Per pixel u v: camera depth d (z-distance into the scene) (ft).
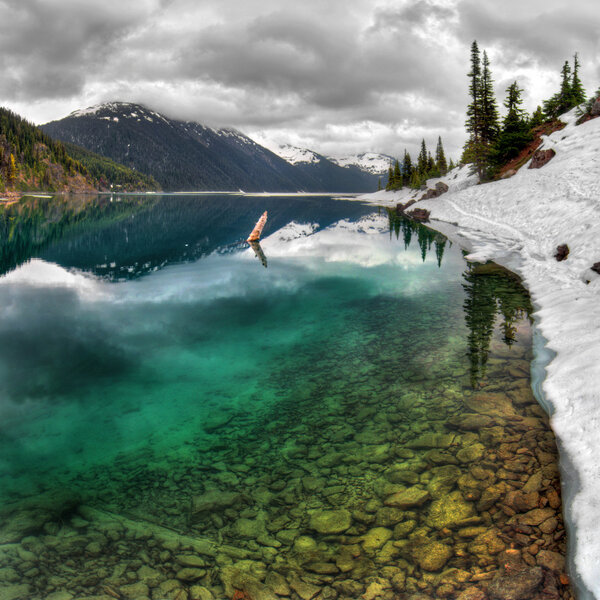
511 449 21.07
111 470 20.84
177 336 39.75
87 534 16.66
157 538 16.49
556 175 104.88
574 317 36.81
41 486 19.62
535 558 14.62
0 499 18.67
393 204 324.80
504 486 18.48
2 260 77.61
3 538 16.37
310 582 14.38
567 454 20.02
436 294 52.34
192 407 27.09
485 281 57.57
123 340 38.65
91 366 33.12
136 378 31.17
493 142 186.80
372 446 22.26
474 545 15.52
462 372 30.30
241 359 34.42
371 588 14.06
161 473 20.58
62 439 23.53
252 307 49.01
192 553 15.75
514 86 175.11
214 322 43.62
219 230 136.67
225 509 18.07
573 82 198.59
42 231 124.98
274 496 18.81
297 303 50.57
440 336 37.76
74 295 54.03
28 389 29.43
